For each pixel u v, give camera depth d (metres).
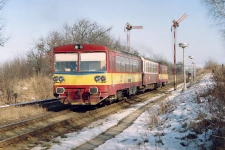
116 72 16.69
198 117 9.46
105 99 16.08
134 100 22.00
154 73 31.77
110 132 10.50
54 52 15.54
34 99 23.14
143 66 25.59
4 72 25.06
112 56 15.90
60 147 8.33
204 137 7.79
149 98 23.73
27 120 12.07
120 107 17.84
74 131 10.76
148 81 28.02
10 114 13.88
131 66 20.73
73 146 8.45
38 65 39.09
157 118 11.65
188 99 14.88
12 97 21.70
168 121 10.91
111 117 13.89
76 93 15.14
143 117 13.44
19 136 9.09
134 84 21.69
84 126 11.67
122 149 7.85
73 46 15.30
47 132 10.35
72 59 15.32
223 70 11.95
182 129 9.00
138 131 10.23
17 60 32.31
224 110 8.42
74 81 15.16
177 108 12.97
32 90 25.72
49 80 28.17
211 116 8.87
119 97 18.81
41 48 39.94
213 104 9.59
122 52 18.20
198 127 8.41
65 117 14.02
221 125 7.65
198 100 12.37
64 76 15.28
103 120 13.06
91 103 14.95
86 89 15.04
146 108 16.98
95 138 9.58
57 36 40.78
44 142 8.98
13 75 27.30
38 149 8.16
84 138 9.46
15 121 12.82
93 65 15.09
